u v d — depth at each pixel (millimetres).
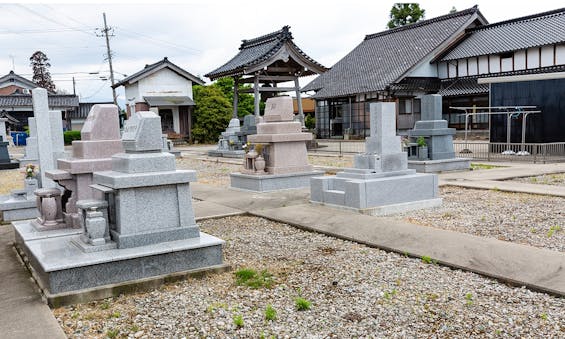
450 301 4441
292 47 24391
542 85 17984
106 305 4613
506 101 19172
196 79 37906
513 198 9594
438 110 15125
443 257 5617
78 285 4801
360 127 33781
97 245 5262
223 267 5484
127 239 5336
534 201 9156
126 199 5367
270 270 5535
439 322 4012
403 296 4598
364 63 35938
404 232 6734
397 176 8984
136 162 5484
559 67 24844
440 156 14867
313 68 25203
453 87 30031
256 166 11867
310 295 4715
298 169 12062
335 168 15445
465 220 7758
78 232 6520
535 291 4578
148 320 4262
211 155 24391
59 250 5383
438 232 6625
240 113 41812
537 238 6508
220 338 3869
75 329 4137
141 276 5098
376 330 3916
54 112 9727
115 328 4121
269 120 12383
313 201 9508
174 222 5688
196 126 38250
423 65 30891
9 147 35969
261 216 8602
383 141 9008
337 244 6578
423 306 4348
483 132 28797
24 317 4328
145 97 36281
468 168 14961
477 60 28938
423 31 34375
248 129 23156
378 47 37250
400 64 31516
